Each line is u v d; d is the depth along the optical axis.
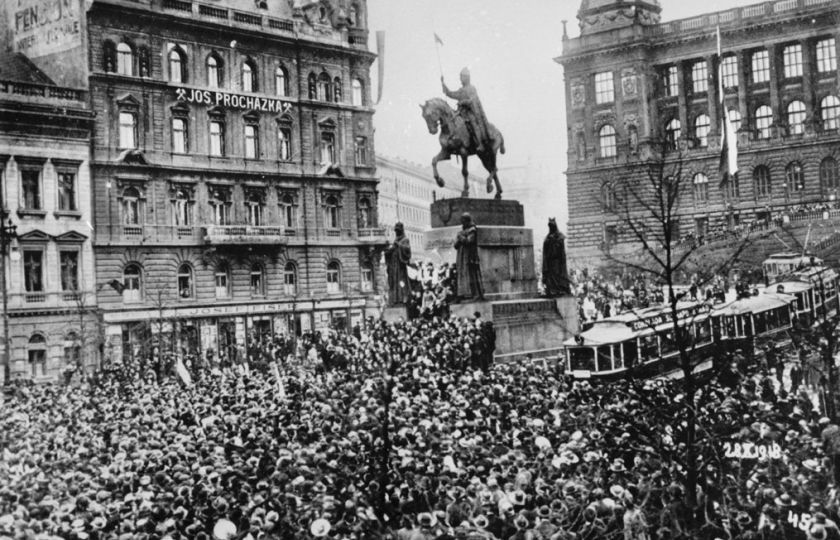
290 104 82.19
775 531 17.70
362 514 18.52
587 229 104.31
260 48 80.62
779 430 22.08
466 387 31.80
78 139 66.88
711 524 18.47
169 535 17.69
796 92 99.44
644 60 106.00
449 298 48.22
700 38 103.00
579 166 106.31
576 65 109.62
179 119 74.56
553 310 49.56
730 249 73.88
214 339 73.81
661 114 107.19
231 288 76.12
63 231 65.25
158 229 71.56
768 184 99.31
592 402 30.56
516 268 51.34
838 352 34.06
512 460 20.98
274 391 36.06
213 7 76.88
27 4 72.06
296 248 81.38
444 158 50.97
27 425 33.44
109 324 66.75
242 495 20.42
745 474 21.06
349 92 88.44
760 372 34.72
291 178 81.62
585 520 17.89
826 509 17.72
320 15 86.94
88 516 19.11
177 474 21.16
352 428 26.89
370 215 88.81
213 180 75.69
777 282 47.94
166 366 57.62
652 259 76.88
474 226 46.97
